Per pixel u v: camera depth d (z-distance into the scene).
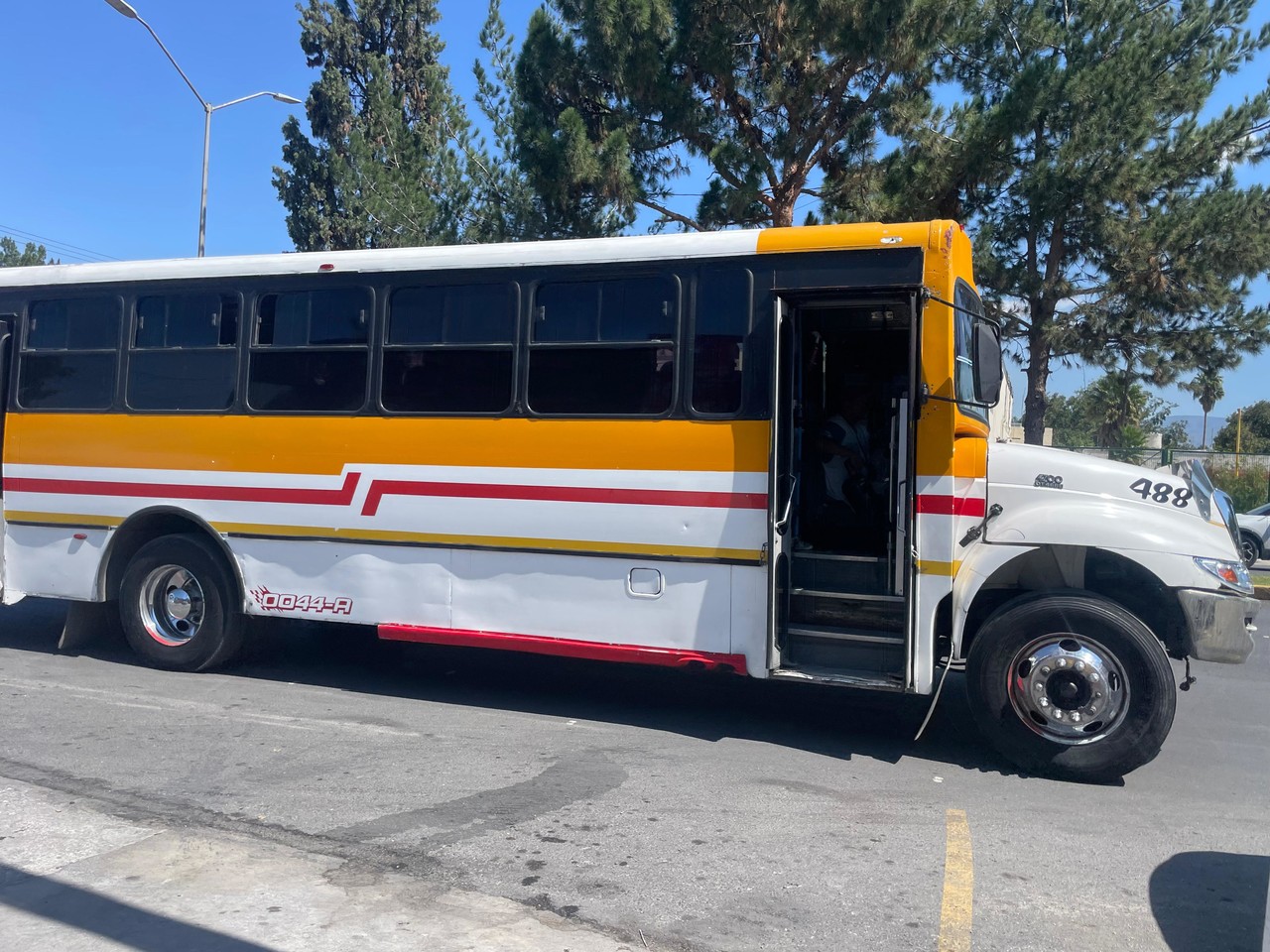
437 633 7.09
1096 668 5.76
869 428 6.73
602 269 6.68
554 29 17.09
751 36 16.39
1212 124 17.61
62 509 8.25
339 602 7.36
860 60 15.17
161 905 4.05
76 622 8.59
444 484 7.04
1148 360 19.83
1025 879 4.47
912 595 5.94
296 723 6.71
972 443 6.10
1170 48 17.22
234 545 7.69
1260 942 3.94
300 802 5.23
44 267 8.38
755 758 6.16
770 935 3.91
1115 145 16.70
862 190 17.05
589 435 6.66
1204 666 9.32
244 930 3.86
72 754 5.98
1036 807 5.39
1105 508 6.00
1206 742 6.76
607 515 6.62
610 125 16.98
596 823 5.02
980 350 6.00
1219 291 18.34
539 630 6.82
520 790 5.47
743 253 6.36
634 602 6.58
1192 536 5.87
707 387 6.42
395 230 21.27
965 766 6.10
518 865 4.50
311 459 7.42
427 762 5.94
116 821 4.94
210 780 5.54
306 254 7.57
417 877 4.36
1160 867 4.63
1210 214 17.59
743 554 6.33
